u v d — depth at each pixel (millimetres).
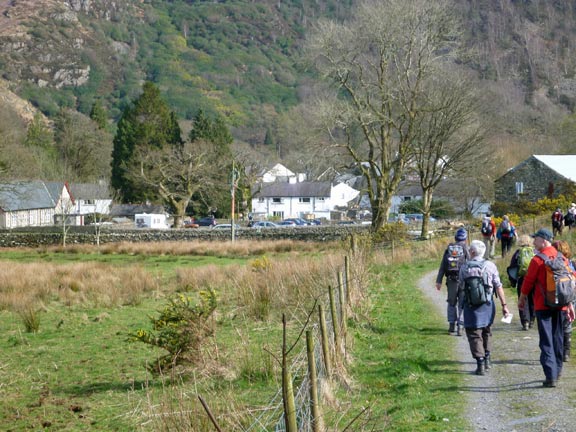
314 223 81062
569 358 11016
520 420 8055
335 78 49188
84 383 12406
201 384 10719
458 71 49719
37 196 80438
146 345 15438
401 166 49062
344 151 50594
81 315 20516
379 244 36219
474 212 79062
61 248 52688
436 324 15047
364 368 11125
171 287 26734
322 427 7305
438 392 9500
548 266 9352
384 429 7859
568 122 91438
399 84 47281
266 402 9523
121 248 51188
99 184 88625
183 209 73125
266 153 128875
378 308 17156
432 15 46625
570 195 60562
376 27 46531
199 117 89750
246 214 87875
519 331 13758
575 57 168500
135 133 86438
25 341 16531
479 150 47656
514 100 124938
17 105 181500
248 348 11914
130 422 9641
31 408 10836
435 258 33219
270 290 17391
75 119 108812
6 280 27078
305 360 9953
